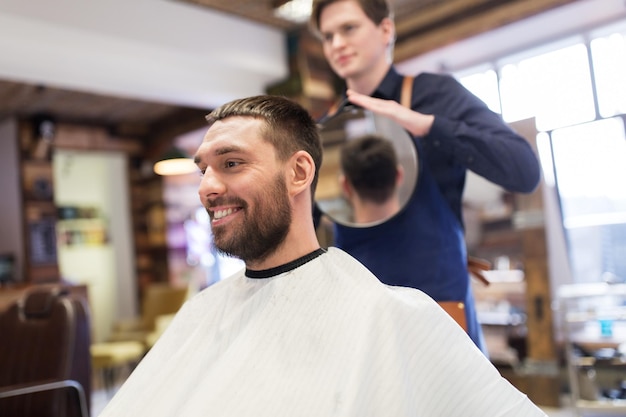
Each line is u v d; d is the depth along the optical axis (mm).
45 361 2404
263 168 945
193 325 1091
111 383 5945
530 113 4695
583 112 4473
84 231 7684
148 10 4266
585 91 4453
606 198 4434
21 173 6379
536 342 4129
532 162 1312
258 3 4535
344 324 859
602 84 4375
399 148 1357
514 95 4766
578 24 4230
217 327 1027
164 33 4336
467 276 1415
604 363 3340
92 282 7633
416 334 843
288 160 970
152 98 4938
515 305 4562
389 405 780
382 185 1386
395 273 1363
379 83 1436
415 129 1285
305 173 981
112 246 7766
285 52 5125
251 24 4898
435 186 1377
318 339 869
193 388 964
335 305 892
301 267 973
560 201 4574
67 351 2389
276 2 4473
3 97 5828
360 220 1437
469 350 869
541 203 4133
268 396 845
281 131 966
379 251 1385
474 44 4512
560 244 4449
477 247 4543
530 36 4410
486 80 4898
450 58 4789
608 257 4445
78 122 6922
